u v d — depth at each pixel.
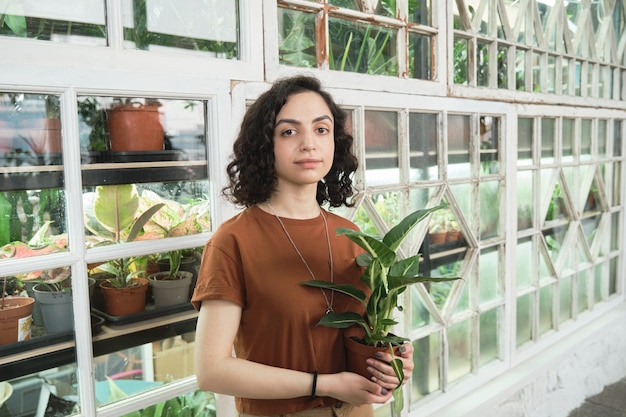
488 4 2.01
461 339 2.06
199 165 1.30
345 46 1.60
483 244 2.04
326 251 1.02
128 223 1.20
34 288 1.09
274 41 1.40
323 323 0.93
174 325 1.30
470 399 1.99
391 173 1.73
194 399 1.34
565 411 2.42
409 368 1.03
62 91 1.06
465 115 1.96
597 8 2.59
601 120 2.70
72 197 1.09
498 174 2.10
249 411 1.00
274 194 1.04
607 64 2.64
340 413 1.01
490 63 2.04
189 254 1.32
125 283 1.22
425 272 1.87
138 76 1.15
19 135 1.04
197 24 1.28
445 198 1.91
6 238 1.04
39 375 1.11
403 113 1.72
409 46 1.76
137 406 1.21
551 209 2.44
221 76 1.30
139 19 1.18
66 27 1.08
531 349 2.32
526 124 2.24
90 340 1.14
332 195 1.17
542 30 2.23
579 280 2.66
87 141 1.13
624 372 2.86
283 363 0.96
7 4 1.01
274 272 0.95
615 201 2.88
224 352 0.92
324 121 0.99
